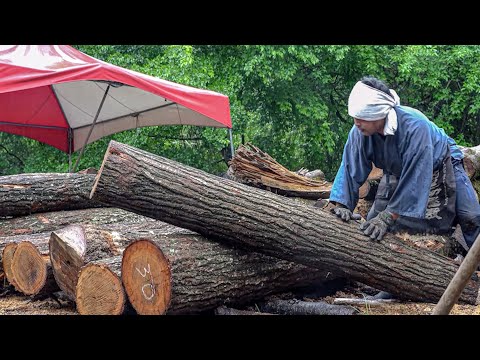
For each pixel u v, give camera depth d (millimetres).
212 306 4578
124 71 9273
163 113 12695
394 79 20750
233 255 4758
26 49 8562
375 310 5008
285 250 4730
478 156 8438
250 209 4652
